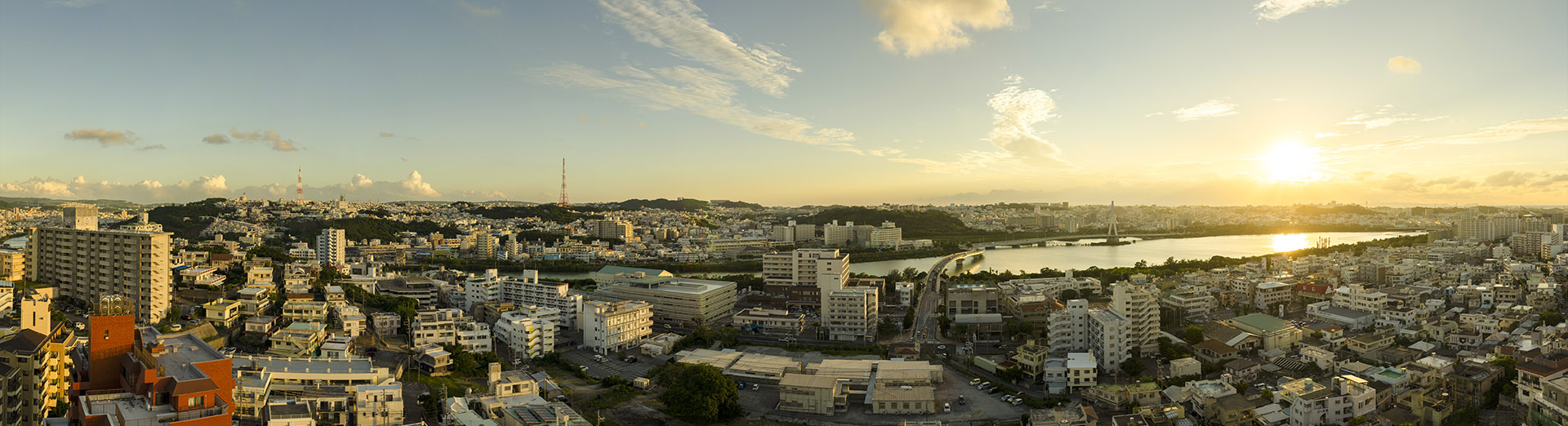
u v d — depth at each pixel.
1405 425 188.38
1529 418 183.50
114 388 135.00
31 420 166.75
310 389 194.50
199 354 134.38
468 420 178.25
